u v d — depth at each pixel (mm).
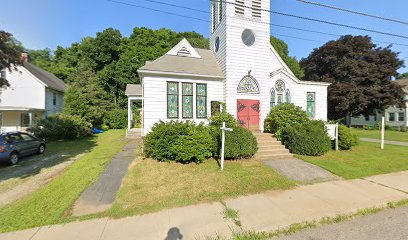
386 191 5645
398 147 12289
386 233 3631
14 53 8016
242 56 12016
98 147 12812
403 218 4191
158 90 10602
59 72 34469
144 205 4840
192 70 11289
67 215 4445
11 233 3787
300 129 9750
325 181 6473
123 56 34375
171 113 10828
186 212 4496
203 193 5461
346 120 32938
